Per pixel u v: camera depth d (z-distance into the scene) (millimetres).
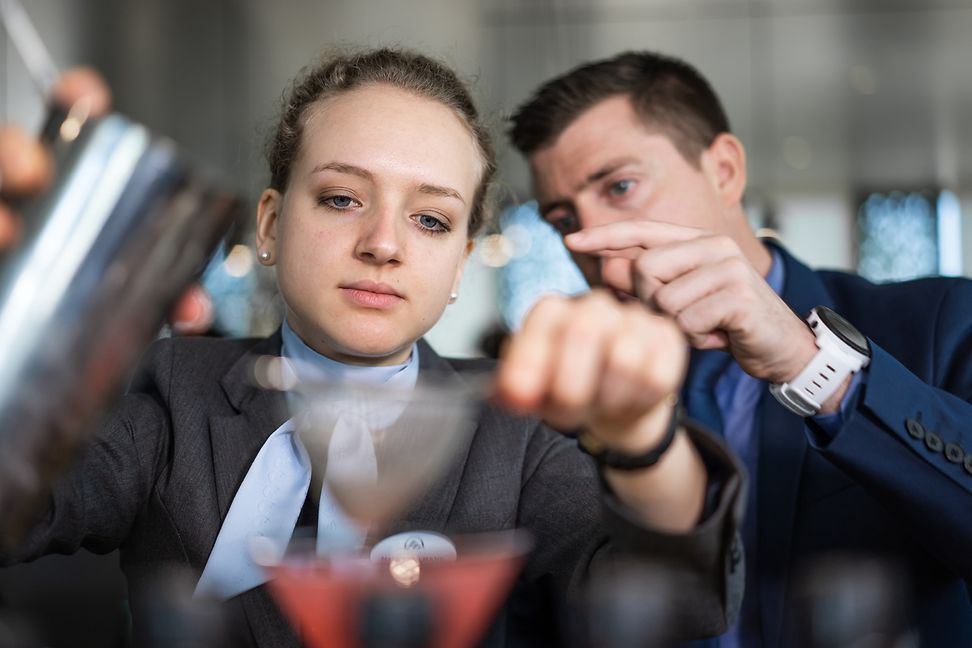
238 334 5105
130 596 972
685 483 610
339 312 909
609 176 1361
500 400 480
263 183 1301
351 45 1359
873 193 7348
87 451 934
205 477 951
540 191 1449
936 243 7293
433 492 951
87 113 482
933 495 879
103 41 4301
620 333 482
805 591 560
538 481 994
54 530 851
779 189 7309
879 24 4797
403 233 919
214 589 845
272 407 973
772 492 1128
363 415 567
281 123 1062
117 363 490
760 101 5734
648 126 1357
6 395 466
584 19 4605
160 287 487
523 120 1429
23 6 3844
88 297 470
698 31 4840
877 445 876
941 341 1177
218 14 4164
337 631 539
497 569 572
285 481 868
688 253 792
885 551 1066
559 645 900
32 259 460
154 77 4738
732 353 852
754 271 808
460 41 4715
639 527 602
